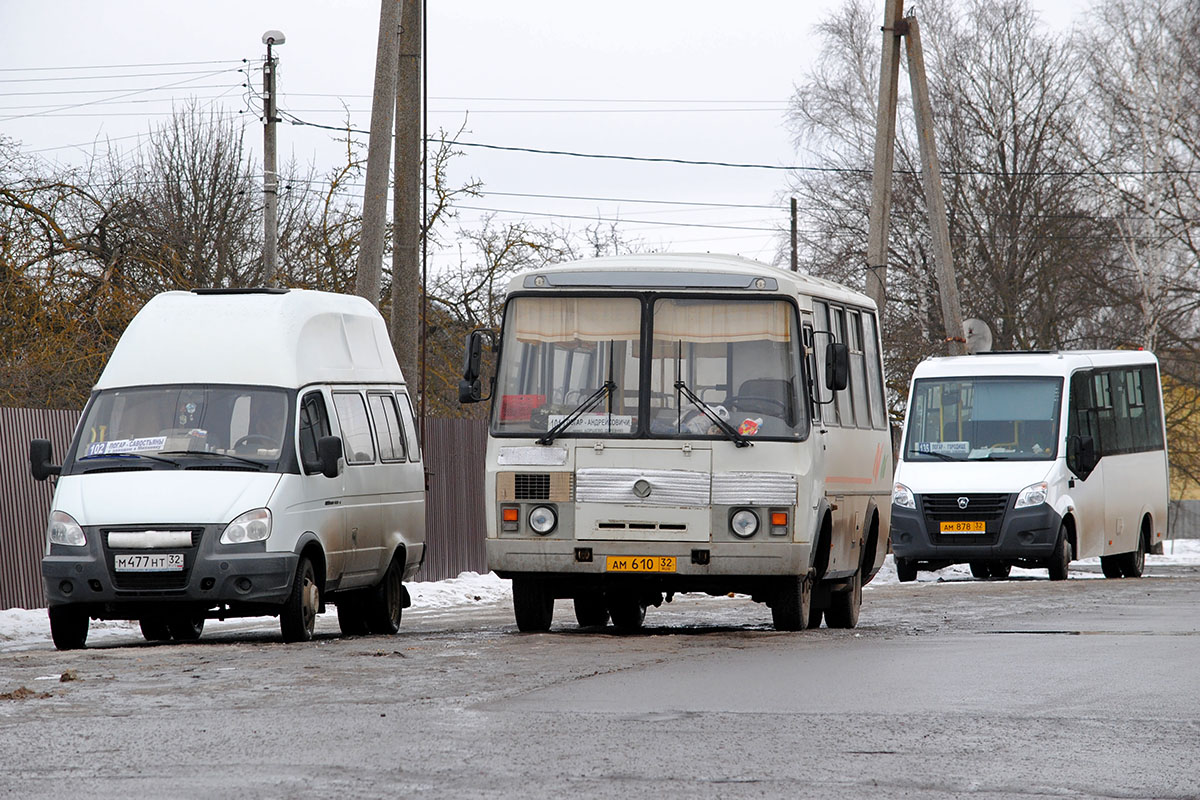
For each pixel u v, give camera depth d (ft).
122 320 356.79
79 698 116.47
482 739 96.07
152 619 184.75
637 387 173.27
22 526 213.66
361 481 190.39
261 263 441.68
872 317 216.13
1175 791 81.71
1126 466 356.59
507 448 174.60
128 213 416.05
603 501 172.04
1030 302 579.48
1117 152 568.00
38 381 333.62
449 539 300.81
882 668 135.54
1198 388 568.41
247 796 78.89
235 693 118.83
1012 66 584.40
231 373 180.86
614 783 82.43
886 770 86.79
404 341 242.37
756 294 173.37
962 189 582.35
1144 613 210.38
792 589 176.65
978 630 181.98
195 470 172.76
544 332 176.04
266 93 367.45
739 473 170.71
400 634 188.44
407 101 245.04
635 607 200.64
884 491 216.54
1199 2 565.94
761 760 89.35
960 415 331.36
